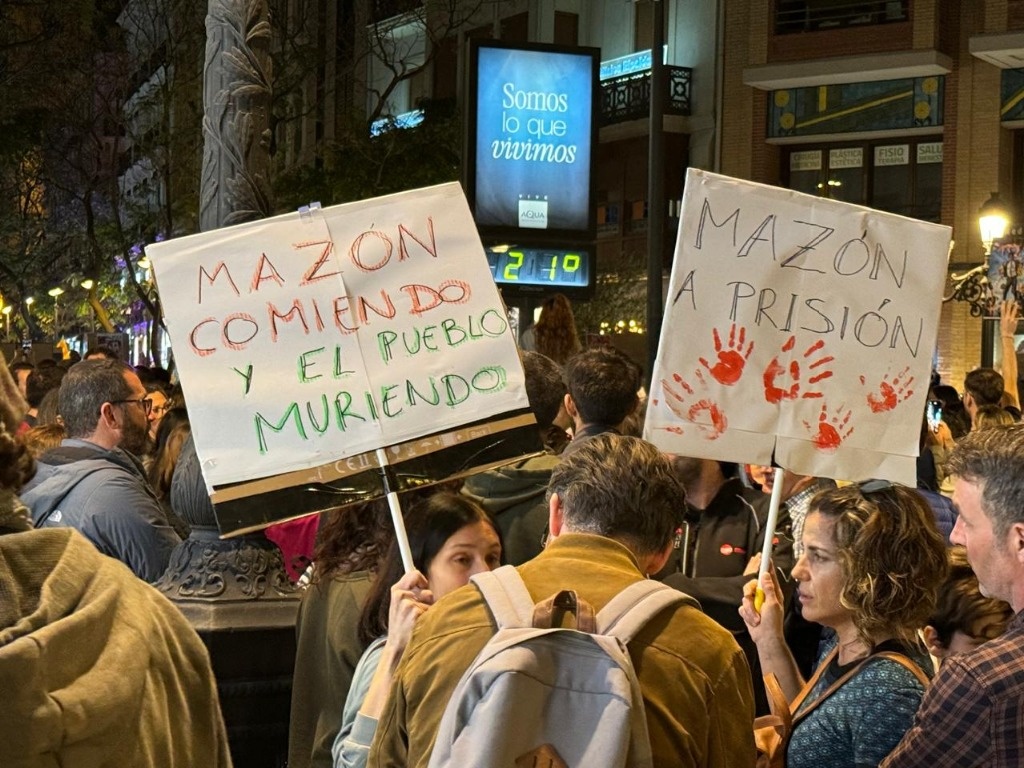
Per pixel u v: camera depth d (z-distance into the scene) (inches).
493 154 553.0
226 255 148.9
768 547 150.0
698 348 152.2
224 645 204.8
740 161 1168.2
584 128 561.3
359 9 1518.2
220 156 232.8
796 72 1112.2
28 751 72.2
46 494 221.6
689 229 151.9
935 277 157.9
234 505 145.6
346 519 163.3
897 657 131.2
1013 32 995.3
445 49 1476.4
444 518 145.7
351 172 1214.9
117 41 1360.7
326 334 149.0
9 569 76.9
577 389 208.5
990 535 113.0
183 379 146.4
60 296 1948.8
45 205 1695.4
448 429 149.3
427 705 108.3
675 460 188.9
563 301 359.3
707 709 107.3
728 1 1171.9
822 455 154.3
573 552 114.7
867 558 133.6
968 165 1047.0
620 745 97.3
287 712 209.6
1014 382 525.0
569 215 562.3
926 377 157.6
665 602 109.2
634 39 1269.7
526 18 1381.6
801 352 154.4
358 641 155.6
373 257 150.8
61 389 233.5
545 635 100.6
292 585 215.2
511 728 96.7
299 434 147.1
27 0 1322.6
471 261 152.6
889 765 108.2
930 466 297.7
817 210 154.7
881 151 1110.4
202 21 1273.4
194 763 86.3
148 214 1450.5
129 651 79.6
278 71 1294.3
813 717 132.5
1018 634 106.4
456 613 111.8
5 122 1322.6
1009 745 102.0
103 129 1396.4
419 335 150.4
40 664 72.5
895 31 1063.6
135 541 220.2
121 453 232.4
